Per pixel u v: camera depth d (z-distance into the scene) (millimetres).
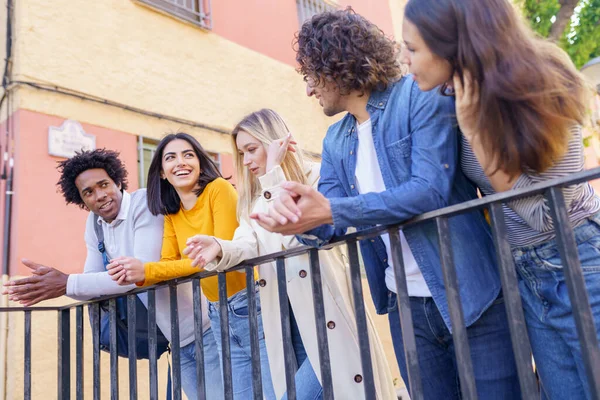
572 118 1185
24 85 4367
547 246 1393
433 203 1387
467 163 1520
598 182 7129
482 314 1537
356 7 8328
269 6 7078
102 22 5117
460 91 1285
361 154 1775
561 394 1444
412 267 1723
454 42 1261
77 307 2471
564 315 1377
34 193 4246
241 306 2393
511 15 1218
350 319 2133
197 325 1997
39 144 4359
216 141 5871
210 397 2588
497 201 1240
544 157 1182
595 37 8086
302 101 7230
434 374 1743
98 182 2689
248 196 2354
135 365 2189
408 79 1634
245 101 6359
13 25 4484
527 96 1147
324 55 1635
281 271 1746
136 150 5082
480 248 1554
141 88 5297
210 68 6062
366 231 1505
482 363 1556
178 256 2580
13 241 4074
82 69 4836
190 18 6023
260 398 1753
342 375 2061
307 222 1384
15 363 3830
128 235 2654
